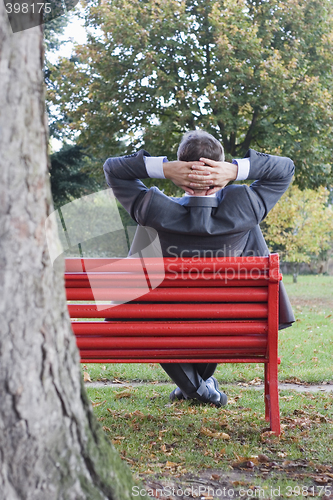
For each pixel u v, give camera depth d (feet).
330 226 59.88
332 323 30.30
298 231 60.03
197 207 8.68
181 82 45.16
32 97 4.85
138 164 8.89
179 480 7.00
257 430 9.26
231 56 43.11
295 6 46.11
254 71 45.06
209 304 8.20
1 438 4.72
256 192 9.04
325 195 59.77
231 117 43.09
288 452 8.11
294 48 46.37
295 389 13.91
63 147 70.69
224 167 8.86
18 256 4.75
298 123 45.75
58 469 4.94
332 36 47.24
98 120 46.93
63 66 48.91
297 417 10.50
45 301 4.93
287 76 44.32
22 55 4.78
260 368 16.70
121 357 8.64
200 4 45.52
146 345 8.41
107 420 10.28
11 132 4.70
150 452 8.16
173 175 8.87
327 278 76.48
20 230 4.76
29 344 4.80
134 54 44.39
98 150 49.29
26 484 4.79
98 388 13.97
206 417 10.35
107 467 5.34
